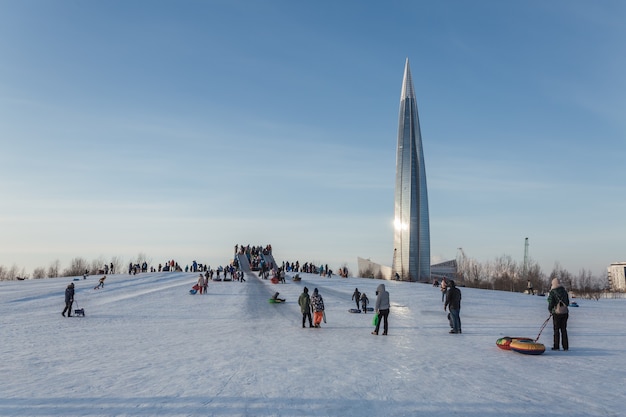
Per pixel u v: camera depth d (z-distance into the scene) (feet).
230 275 224.74
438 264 562.25
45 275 306.14
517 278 310.45
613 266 550.36
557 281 45.65
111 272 257.96
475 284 322.14
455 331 59.11
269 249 304.50
